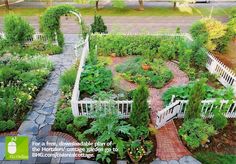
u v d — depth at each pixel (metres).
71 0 27.12
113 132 6.67
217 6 25.94
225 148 6.90
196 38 11.52
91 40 12.80
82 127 7.44
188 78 10.43
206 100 7.53
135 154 6.34
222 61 12.77
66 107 8.38
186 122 7.20
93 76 9.62
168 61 11.96
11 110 7.89
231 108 7.98
